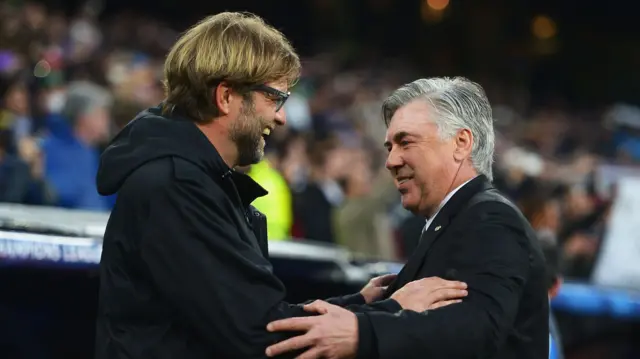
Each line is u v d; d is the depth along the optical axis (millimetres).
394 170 9641
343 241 24469
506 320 8797
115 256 8883
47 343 12539
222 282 8594
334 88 49750
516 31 77625
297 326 8609
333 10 70812
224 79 8930
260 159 9312
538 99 71250
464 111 9508
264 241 9828
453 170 9492
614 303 17797
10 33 30922
